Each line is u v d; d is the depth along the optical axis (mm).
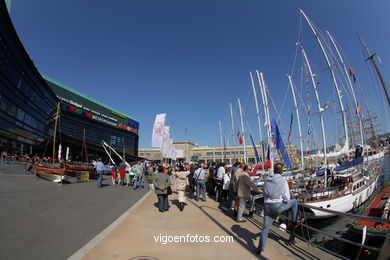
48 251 4793
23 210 7957
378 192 19438
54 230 6160
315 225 13797
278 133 18328
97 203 10328
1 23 34500
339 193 14516
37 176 19234
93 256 4625
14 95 41031
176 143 119812
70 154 74938
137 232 6316
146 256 4754
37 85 49750
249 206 9102
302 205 5820
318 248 5523
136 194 14047
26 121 46531
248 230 6828
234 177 8945
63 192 13125
